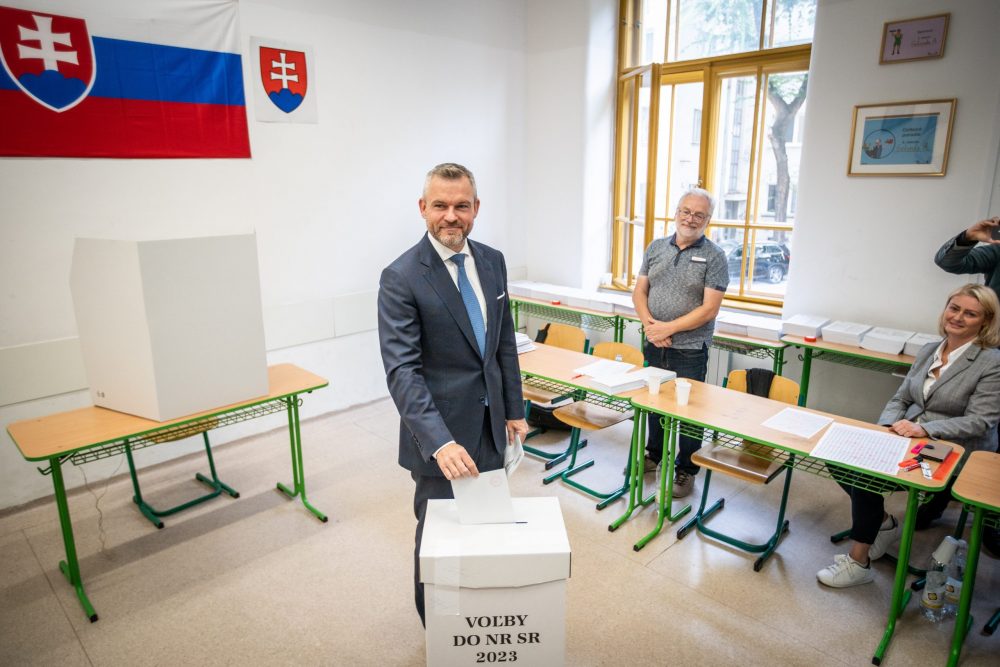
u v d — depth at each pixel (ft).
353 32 12.52
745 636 6.71
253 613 7.16
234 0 10.72
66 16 9.07
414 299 5.32
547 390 10.78
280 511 9.45
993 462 6.31
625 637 6.70
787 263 13.69
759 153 13.55
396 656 6.47
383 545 8.54
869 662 6.34
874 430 7.20
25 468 9.54
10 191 8.99
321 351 13.03
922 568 7.89
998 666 6.28
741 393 8.57
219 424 8.79
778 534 8.38
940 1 9.82
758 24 13.05
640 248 15.81
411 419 5.00
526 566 4.37
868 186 11.05
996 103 9.59
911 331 10.98
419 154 14.23
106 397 7.70
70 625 6.98
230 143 11.09
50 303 9.57
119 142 9.83
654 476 10.37
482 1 14.84
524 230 17.29
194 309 7.34
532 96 16.28
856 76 10.83
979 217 10.00
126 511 9.48
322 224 12.69
